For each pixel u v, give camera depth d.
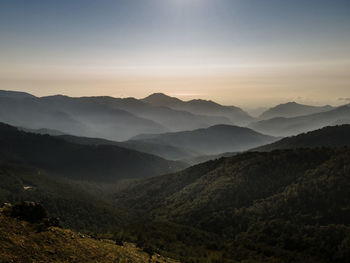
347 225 80.50
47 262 27.59
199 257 63.00
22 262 25.86
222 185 135.50
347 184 95.25
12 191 150.62
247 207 112.25
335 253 67.62
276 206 100.06
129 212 160.62
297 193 101.50
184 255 62.44
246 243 80.12
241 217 101.94
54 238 32.97
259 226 90.69
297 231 81.69
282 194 107.50
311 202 95.12
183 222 112.19
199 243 78.56
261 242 80.88
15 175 172.62
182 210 128.38
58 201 127.12
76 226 105.94
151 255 48.06
